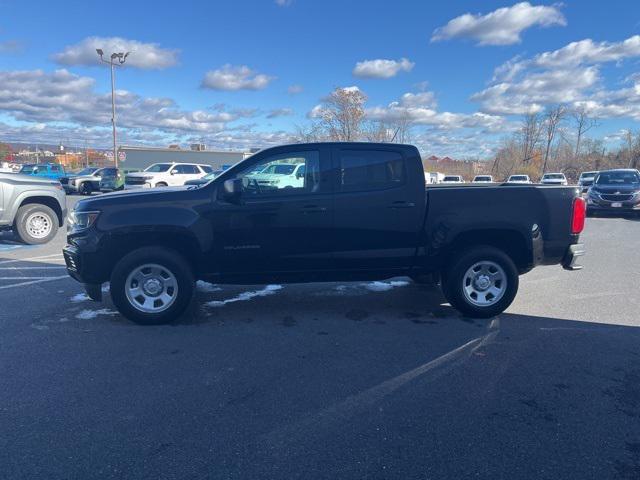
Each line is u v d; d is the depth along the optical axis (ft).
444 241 18.31
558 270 28.55
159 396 12.47
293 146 17.87
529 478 9.35
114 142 123.85
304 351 15.55
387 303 21.04
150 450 10.14
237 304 20.76
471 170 200.23
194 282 18.16
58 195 37.11
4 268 27.43
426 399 12.41
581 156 202.08
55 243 36.63
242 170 17.75
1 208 34.47
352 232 17.98
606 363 14.74
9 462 9.69
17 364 14.35
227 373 13.87
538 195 18.63
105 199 17.57
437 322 18.53
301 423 11.24
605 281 25.73
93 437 10.60
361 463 9.77
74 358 14.82
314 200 17.71
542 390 12.94
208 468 9.58
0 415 11.47
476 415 11.64
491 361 14.84
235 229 17.57
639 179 61.52
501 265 18.52
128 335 16.83
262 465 9.69
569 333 17.39
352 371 14.07
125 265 17.26
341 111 112.68
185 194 17.61
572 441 10.57
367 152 18.04
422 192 18.12
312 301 21.30
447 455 10.05
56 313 19.16
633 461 9.89
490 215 18.39
